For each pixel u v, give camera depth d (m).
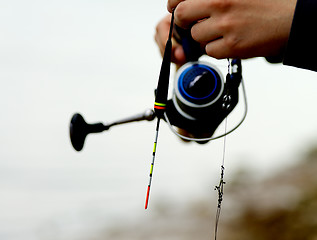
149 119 1.15
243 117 1.09
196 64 1.17
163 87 0.98
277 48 0.87
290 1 0.85
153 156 0.94
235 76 1.11
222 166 1.11
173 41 1.24
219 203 1.09
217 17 0.89
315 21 0.80
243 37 0.87
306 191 6.85
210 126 1.15
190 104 1.11
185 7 0.94
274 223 6.12
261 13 0.85
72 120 1.25
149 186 0.93
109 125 1.27
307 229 5.53
